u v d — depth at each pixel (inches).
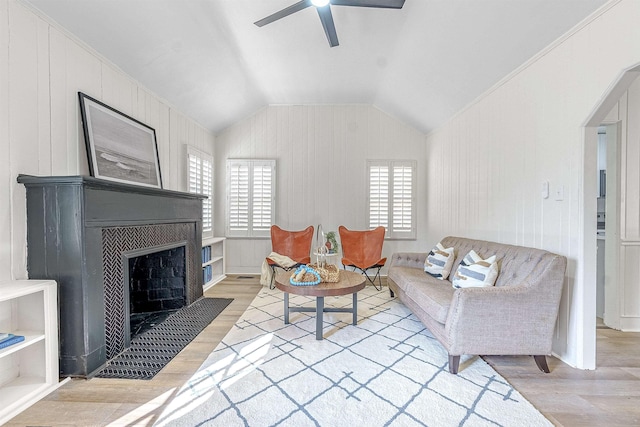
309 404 70.6
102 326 88.6
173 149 158.7
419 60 135.5
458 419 65.6
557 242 95.5
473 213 147.3
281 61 146.7
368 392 75.5
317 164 209.9
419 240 211.6
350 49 135.8
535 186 105.0
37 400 71.9
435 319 92.8
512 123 117.3
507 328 85.0
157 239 118.6
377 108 209.5
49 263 81.7
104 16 93.7
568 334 91.4
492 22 98.1
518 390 77.3
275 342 104.1
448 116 172.2
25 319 77.3
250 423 64.2
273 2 103.3
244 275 207.5
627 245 116.4
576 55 87.4
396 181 210.4
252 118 210.4
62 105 92.4
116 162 112.1
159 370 86.0
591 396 74.8
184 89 148.7
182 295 141.4
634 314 116.7
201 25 112.6
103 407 69.6
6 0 76.4
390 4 85.0
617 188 116.3
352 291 111.1
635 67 71.7
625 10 73.1
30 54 82.5
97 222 86.4
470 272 103.0
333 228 210.4
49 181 79.1
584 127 86.2
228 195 209.9
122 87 119.6
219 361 90.9
